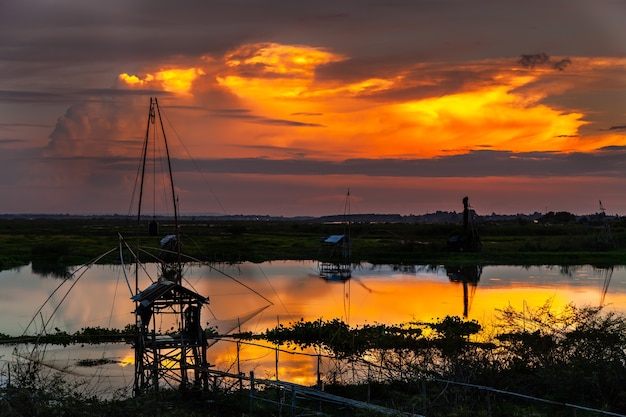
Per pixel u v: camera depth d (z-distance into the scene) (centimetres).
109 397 2494
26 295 5572
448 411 1998
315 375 2858
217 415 2191
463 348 3042
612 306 4888
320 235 13562
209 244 10256
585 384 2189
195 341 2553
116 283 6378
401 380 2517
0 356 3216
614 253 9231
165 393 2377
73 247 9350
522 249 9969
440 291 5991
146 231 13862
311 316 4550
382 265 8600
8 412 1856
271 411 2178
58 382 2192
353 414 2181
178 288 2514
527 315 3838
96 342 3653
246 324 4209
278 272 7644
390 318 4475
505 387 2277
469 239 9769
